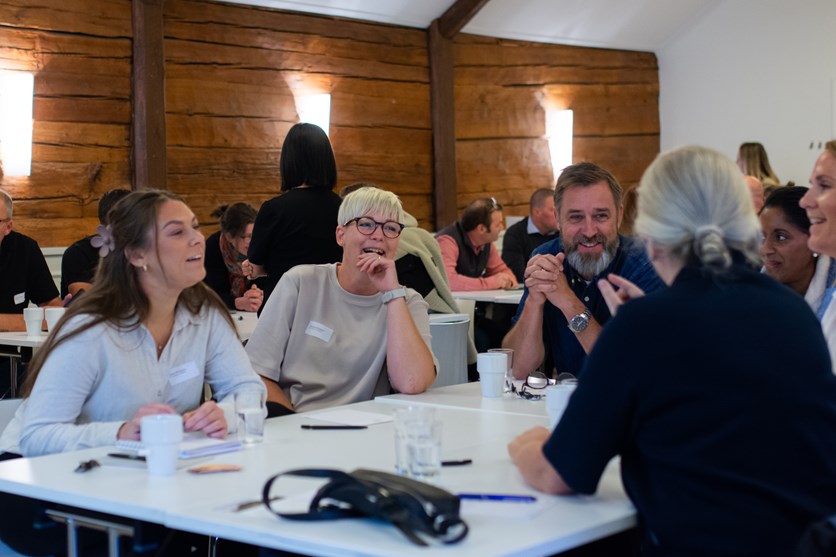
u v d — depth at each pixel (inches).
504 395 102.7
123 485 66.4
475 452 76.0
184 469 70.8
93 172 220.7
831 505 55.8
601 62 309.9
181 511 59.8
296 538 55.0
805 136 289.6
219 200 239.6
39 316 151.0
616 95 313.3
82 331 84.7
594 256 111.1
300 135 153.3
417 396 103.0
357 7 259.0
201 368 92.1
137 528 63.9
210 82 237.3
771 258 101.7
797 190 101.0
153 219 86.5
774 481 55.8
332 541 54.1
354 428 85.4
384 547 53.1
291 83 250.7
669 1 299.4
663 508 57.2
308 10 252.8
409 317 106.3
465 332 132.3
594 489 61.1
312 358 108.3
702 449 56.5
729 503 55.2
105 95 222.1
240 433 80.1
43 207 213.0
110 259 87.5
